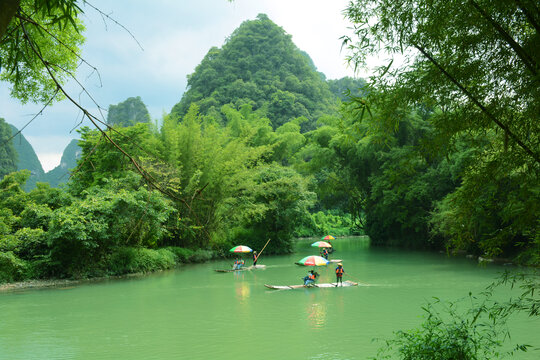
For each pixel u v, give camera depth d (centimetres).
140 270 2112
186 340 968
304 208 3369
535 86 337
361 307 1282
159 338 988
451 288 1554
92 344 945
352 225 5847
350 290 1585
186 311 1264
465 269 2052
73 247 1853
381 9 369
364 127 2978
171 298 1466
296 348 891
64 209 1872
